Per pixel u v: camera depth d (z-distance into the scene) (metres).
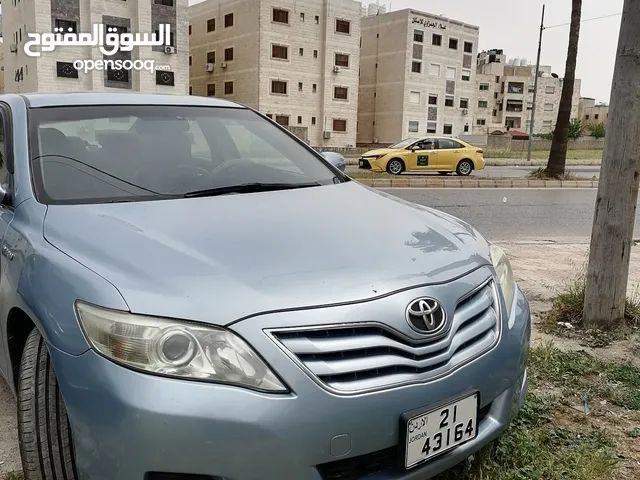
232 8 49.09
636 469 2.66
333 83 50.91
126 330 1.85
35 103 3.23
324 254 2.19
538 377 3.52
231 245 2.21
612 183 4.05
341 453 1.87
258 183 3.12
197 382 1.81
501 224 9.45
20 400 2.20
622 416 3.13
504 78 99.44
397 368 1.97
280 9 47.59
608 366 3.67
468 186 15.72
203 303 1.89
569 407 3.22
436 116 58.81
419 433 1.97
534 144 52.75
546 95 103.19
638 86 3.87
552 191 14.97
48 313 2.04
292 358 1.85
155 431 1.77
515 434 2.78
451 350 2.09
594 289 4.22
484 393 2.18
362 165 21.28
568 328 4.28
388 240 2.39
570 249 7.29
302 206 2.76
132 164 3.02
